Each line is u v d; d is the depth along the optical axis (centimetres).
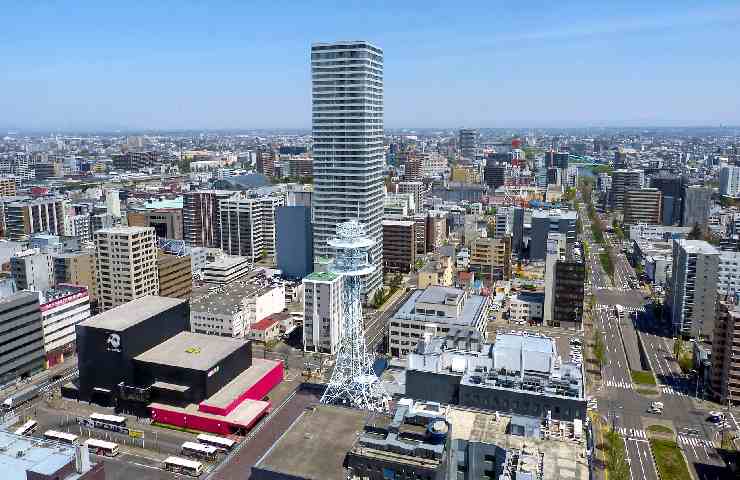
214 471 19925
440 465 14712
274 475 15525
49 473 15075
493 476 15712
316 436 17350
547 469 14675
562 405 19388
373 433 16225
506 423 17088
